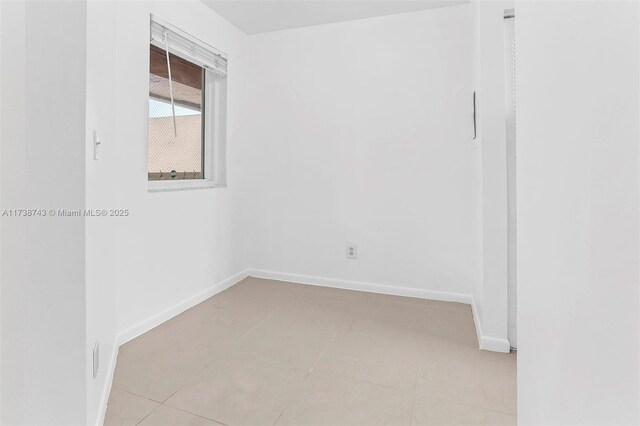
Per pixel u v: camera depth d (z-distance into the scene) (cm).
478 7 197
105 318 145
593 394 44
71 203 95
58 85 91
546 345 62
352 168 290
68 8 93
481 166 191
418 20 268
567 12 52
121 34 188
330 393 147
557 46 57
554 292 58
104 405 132
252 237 320
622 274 37
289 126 307
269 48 310
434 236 271
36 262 88
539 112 67
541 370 65
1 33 81
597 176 43
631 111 35
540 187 66
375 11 269
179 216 238
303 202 306
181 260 240
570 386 51
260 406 139
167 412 134
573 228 50
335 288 296
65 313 94
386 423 129
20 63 84
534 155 70
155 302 218
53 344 92
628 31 36
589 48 45
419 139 271
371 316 235
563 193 54
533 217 71
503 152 184
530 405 74
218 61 273
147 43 207
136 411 134
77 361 97
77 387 98
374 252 288
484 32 184
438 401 142
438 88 265
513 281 189
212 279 275
